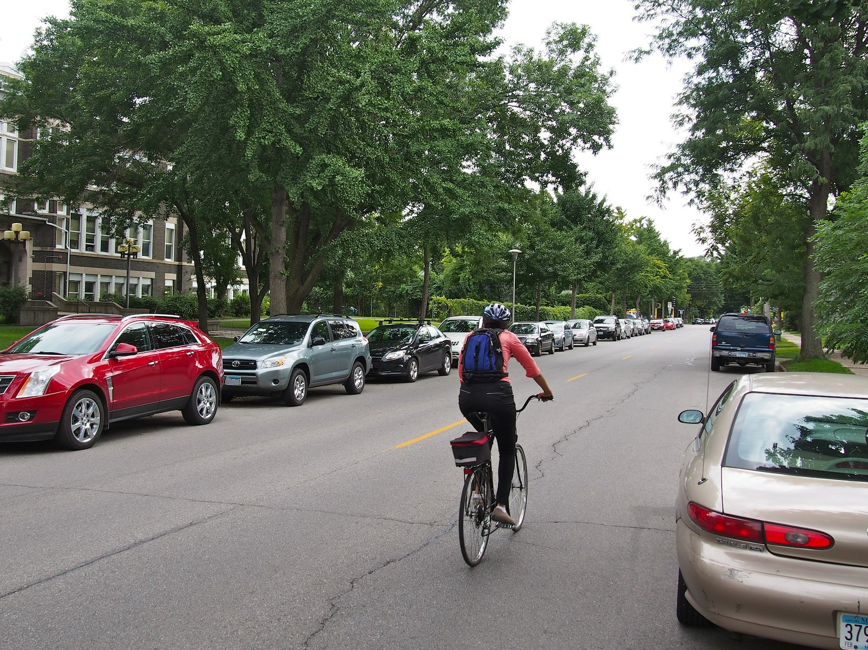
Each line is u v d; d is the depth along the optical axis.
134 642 3.67
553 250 45.06
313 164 15.65
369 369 16.75
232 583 4.52
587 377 20.48
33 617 3.96
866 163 10.70
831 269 10.40
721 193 30.09
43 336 9.92
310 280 22.11
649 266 65.19
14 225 33.22
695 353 34.25
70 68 20.92
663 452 9.20
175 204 24.48
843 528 3.13
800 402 4.07
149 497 6.65
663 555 5.22
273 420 11.86
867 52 22.12
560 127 22.70
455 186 19.52
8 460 8.38
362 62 17.23
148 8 18.03
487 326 5.33
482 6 21.58
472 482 4.89
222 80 14.70
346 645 3.68
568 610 4.20
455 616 4.07
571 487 7.30
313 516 6.05
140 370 10.01
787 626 3.16
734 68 23.69
